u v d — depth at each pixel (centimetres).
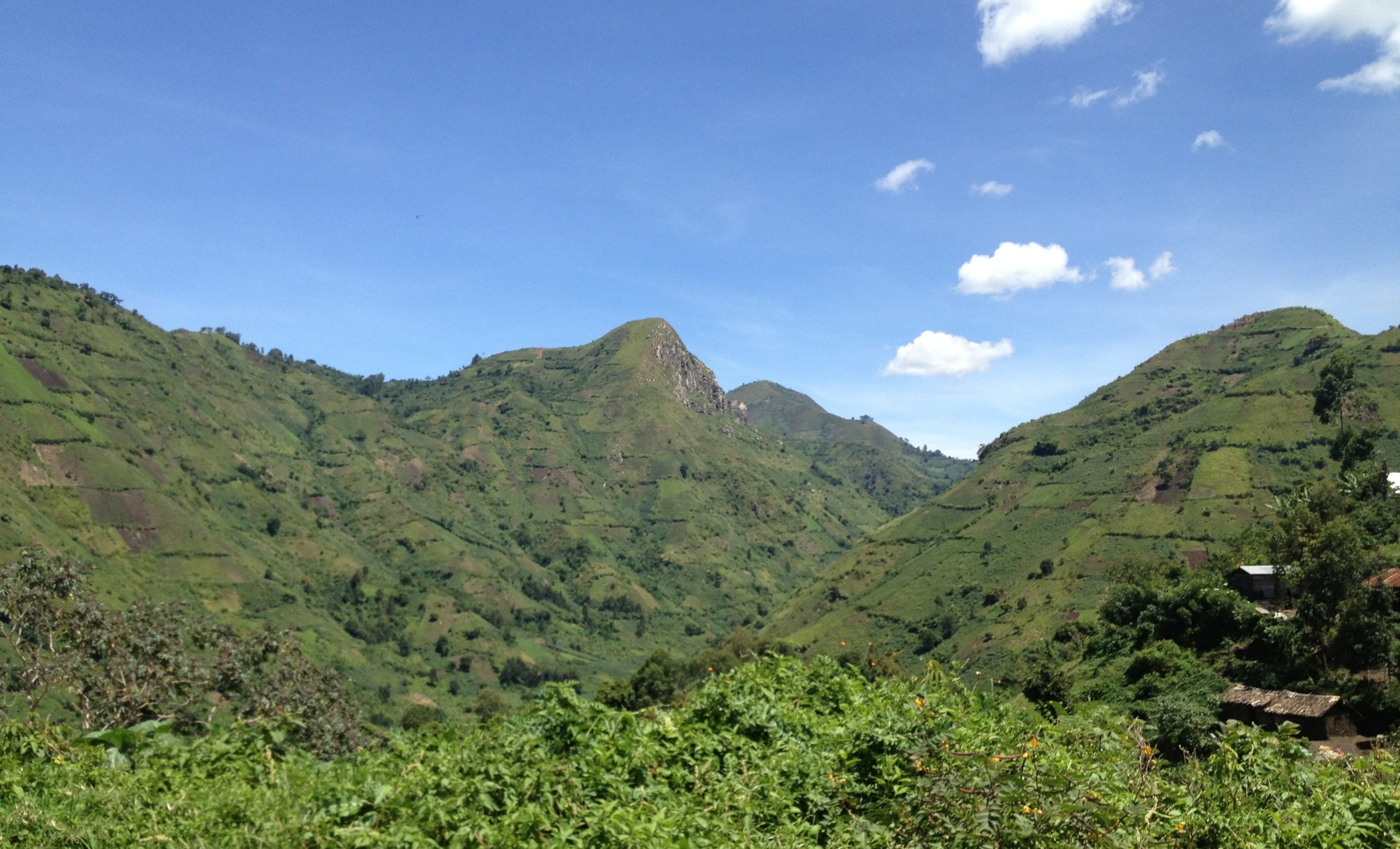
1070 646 5572
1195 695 3734
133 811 702
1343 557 3797
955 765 738
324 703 2909
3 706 2573
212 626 2919
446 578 15262
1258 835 768
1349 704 3105
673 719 988
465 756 805
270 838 636
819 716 1075
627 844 621
